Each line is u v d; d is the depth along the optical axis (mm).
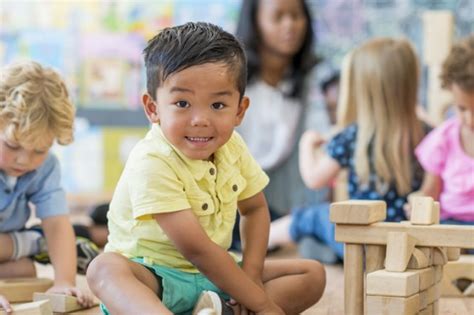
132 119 2912
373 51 2193
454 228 1209
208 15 2887
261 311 1223
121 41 2910
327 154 2244
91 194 2900
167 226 1220
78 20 2912
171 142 1244
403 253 1189
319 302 1562
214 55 1212
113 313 1147
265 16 2752
